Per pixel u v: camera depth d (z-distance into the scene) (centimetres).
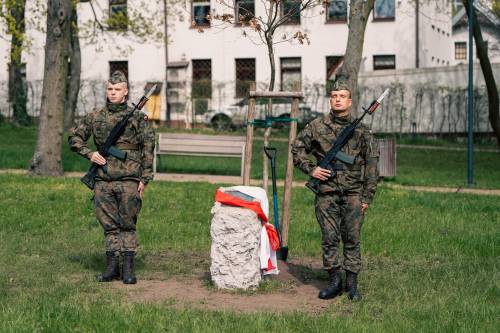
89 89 4178
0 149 2584
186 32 4322
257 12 3919
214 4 4212
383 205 1430
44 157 1877
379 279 813
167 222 1212
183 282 798
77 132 793
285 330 593
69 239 1067
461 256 975
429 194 1631
